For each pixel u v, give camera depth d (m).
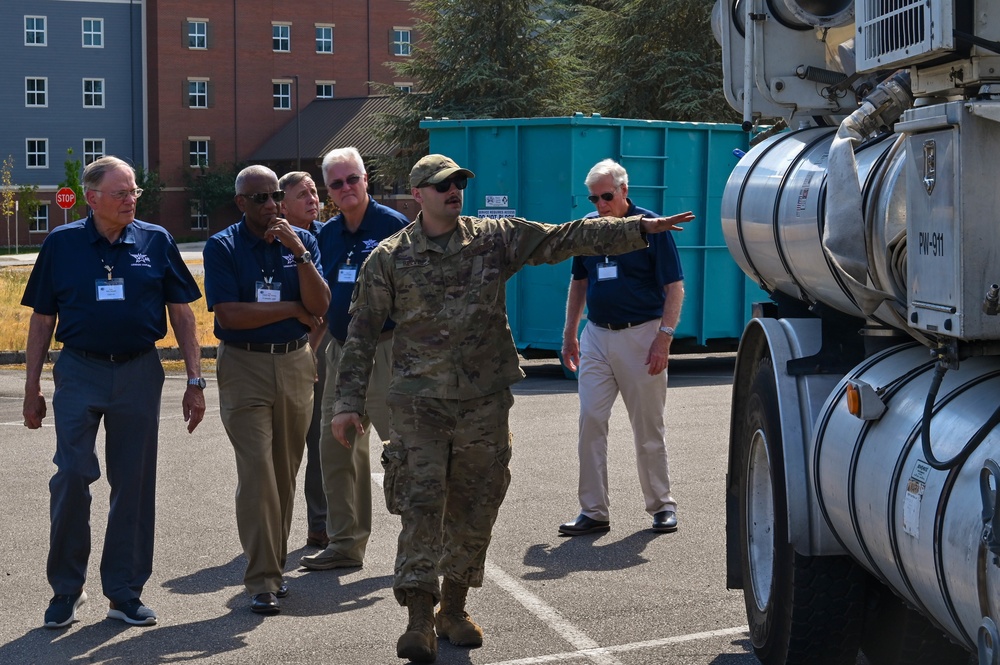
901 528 3.34
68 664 4.98
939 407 3.36
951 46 3.19
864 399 3.66
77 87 62.12
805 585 4.35
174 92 62.53
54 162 61.97
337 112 63.72
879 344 4.23
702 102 35.38
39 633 5.38
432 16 41.69
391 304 4.95
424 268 4.88
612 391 6.95
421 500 4.83
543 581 6.07
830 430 4.00
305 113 65.12
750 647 5.09
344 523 6.39
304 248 5.77
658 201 14.45
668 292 6.82
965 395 3.32
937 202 3.24
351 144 60.41
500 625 5.42
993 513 2.83
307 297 5.78
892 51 3.50
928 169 3.28
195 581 6.19
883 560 3.56
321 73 66.12
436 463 4.86
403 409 4.87
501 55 40.19
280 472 6.00
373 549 6.82
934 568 3.15
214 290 5.74
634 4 36.88
